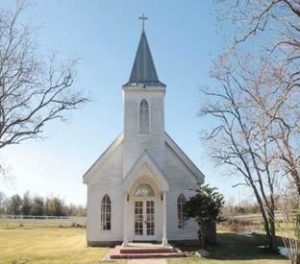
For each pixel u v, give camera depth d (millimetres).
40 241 38844
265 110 17578
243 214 60500
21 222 63562
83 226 59875
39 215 83688
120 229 32719
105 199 33156
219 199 30312
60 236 43875
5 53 26703
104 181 33250
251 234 41219
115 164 33469
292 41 16453
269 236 30688
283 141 17953
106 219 32906
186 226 32938
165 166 33562
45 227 58375
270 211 23281
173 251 27453
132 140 33281
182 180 33562
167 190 30094
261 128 18094
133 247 28188
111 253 27375
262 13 16094
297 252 17031
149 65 34844
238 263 24312
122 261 25094
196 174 33625
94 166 33281
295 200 17656
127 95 33906
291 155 17938
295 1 15719
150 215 32312
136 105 33781
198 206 29750
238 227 47375
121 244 32375
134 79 34219
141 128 33531
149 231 32156
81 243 34688
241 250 30375
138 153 33094
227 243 33844
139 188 32469
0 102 26719
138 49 35406
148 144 33312
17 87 27281
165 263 24203
